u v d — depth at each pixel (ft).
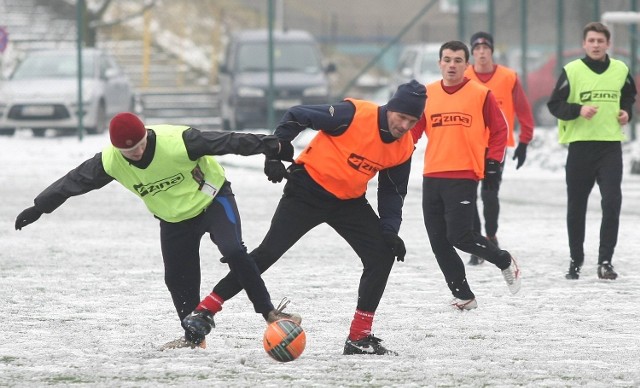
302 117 69.10
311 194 70.64
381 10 432.25
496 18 270.46
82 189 68.49
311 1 432.66
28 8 371.15
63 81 257.34
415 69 284.20
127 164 67.62
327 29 430.61
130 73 362.12
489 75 110.32
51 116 250.57
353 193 70.74
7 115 251.60
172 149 67.15
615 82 101.65
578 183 101.60
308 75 267.59
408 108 68.03
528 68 267.18
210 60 392.88
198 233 69.72
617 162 101.45
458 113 88.38
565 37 263.70
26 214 68.74
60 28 362.33
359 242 71.36
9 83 257.34
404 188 71.77
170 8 414.21
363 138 69.31
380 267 71.20
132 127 65.41
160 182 67.97
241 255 67.92
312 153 70.64
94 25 339.77
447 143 88.02
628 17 177.99
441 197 88.07
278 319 68.33
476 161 87.86
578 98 101.76
